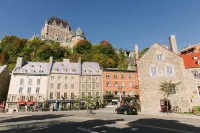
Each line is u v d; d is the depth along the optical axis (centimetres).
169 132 970
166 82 2830
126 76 5416
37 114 2833
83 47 9225
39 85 4734
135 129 1090
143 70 3006
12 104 4391
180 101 2712
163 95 2784
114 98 5009
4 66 5012
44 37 13312
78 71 5209
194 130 1030
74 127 1221
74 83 4966
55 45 8519
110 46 8844
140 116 2100
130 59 9356
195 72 2819
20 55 7612
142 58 3078
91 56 8144
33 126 1322
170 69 2898
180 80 2814
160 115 2216
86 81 5081
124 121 1555
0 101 4519
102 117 1998
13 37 8650
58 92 4781
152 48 3086
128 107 2458
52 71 4966
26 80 4697
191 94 2733
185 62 3034
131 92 5256
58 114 2706
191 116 1995
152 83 2888
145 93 2881
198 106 2659
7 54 7488
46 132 1032
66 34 16588
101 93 5053
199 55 3089
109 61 7381
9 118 2150
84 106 4322
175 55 2936
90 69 5403
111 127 1185
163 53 2994
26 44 8550
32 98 4569
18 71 4759
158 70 2933
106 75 5281
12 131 1090
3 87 4800
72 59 7538
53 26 15662
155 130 1042
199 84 2762
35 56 7806
